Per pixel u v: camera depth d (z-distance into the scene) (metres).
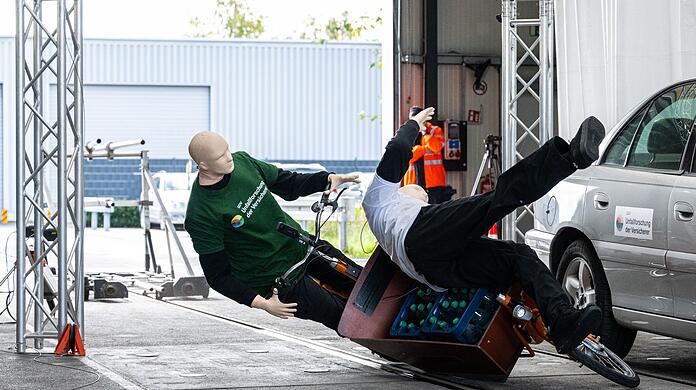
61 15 9.21
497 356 7.34
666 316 7.71
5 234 31.95
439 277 7.31
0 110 41.69
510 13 13.31
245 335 10.75
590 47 13.08
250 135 44.09
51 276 11.42
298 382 7.78
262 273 7.84
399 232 7.35
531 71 18.97
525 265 7.11
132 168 42.69
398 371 8.27
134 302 14.35
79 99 9.46
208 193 7.65
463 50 19.02
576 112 13.30
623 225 8.10
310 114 44.31
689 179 7.67
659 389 7.45
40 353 9.39
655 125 8.31
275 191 8.15
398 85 18.73
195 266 21.06
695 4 12.01
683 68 12.06
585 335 6.84
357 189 30.41
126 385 7.69
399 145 7.56
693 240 7.45
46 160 9.59
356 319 7.75
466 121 18.92
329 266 8.20
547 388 7.47
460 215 7.16
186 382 7.80
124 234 34.59
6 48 41.69
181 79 43.78
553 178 6.86
